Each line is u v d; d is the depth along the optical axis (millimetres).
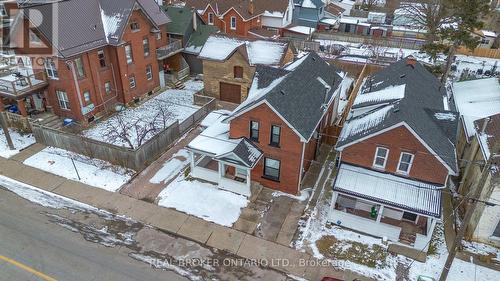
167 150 28500
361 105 26500
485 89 31594
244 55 34406
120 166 26484
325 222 22031
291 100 23406
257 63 34562
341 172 21969
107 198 23406
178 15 42219
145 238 20547
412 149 20500
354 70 45344
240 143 23203
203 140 24672
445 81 41281
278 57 34781
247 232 21172
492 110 28703
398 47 55969
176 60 41625
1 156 27125
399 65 30453
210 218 22062
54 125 30859
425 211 19297
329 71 30938
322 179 25812
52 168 25984
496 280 18469
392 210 22094
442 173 20531
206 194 23859
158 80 38281
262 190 24531
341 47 53500
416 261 19578
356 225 21312
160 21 36844
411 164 20984
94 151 26797
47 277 17828
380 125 21203
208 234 20953
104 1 32812
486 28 59656
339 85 30797
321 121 27234
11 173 25406
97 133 30469
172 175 25641
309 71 28078
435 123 23469
